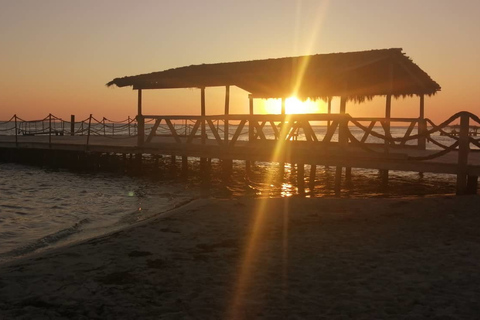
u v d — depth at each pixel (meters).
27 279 5.34
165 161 27.88
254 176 20.64
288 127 15.21
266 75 16.05
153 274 5.56
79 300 4.69
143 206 13.26
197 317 4.26
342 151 13.84
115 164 25.23
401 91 19.17
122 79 19.75
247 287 5.11
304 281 5.30
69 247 6.88
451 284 5.12
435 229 7.91
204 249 6.75
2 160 29.19
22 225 11.07
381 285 5.12
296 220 8.80
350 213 9.41
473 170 11.59
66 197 15.52
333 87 18.34
